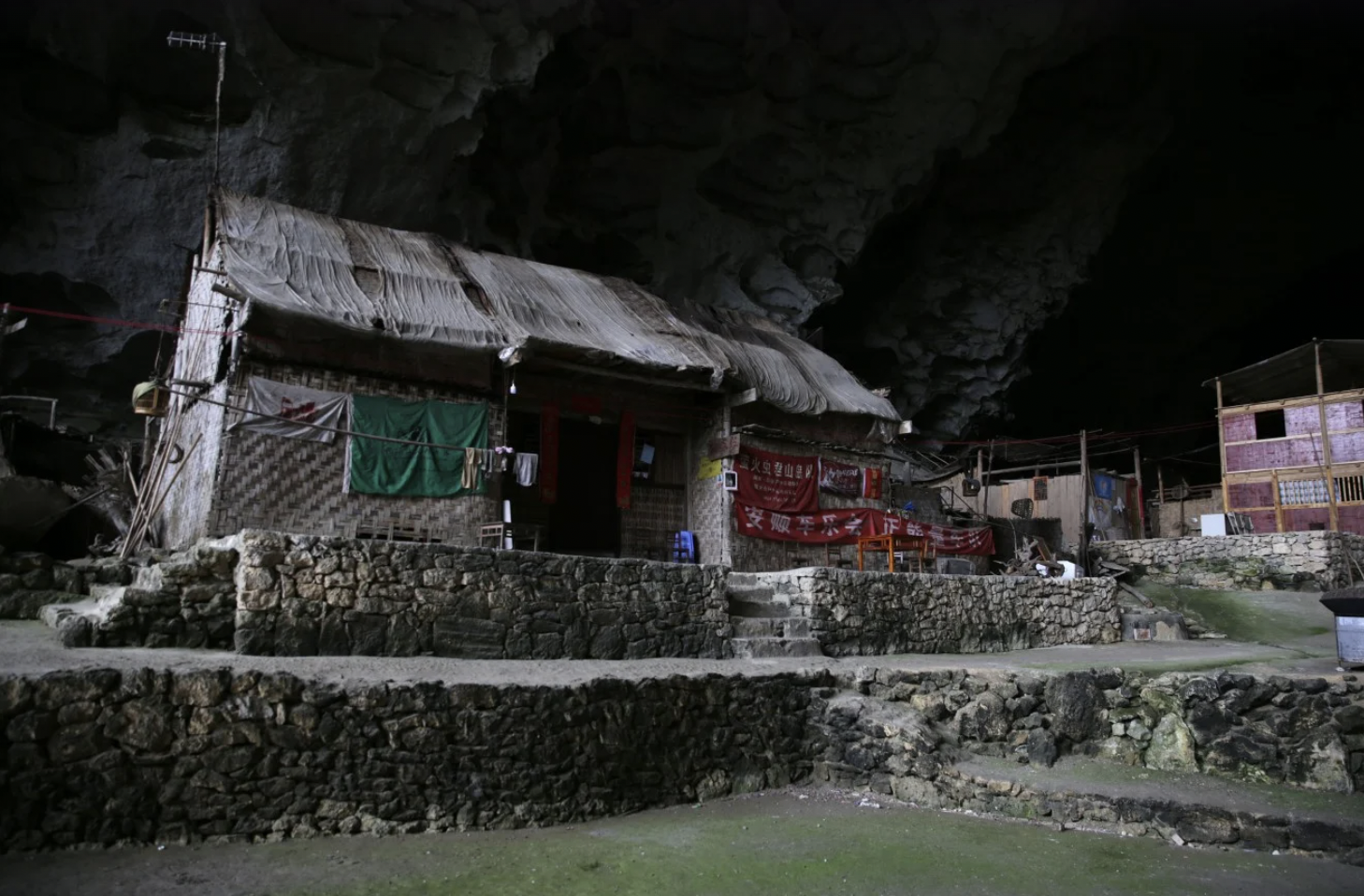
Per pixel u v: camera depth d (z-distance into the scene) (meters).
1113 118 27.08
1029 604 13.98
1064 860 6.82
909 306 28.64
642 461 15.63
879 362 29.47
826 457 16.77
